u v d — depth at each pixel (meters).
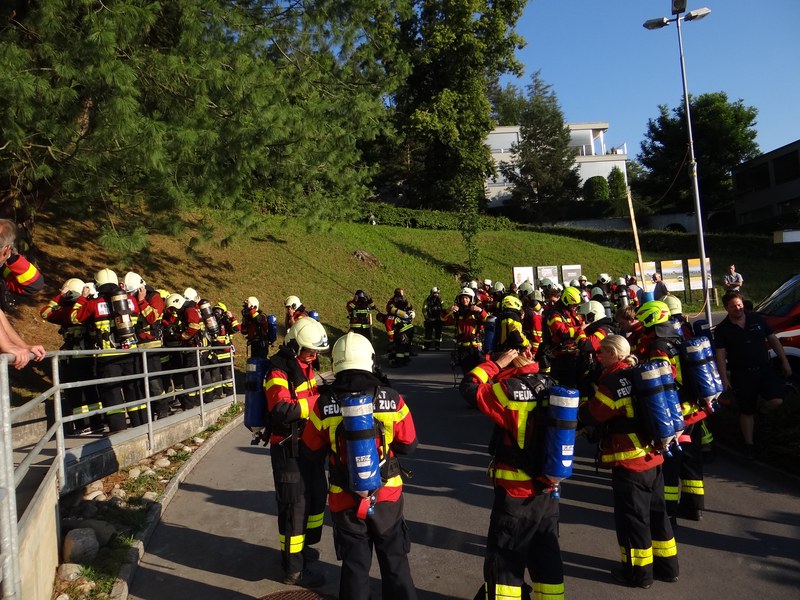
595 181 55.66
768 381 7.44
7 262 4.15
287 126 11.66
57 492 5.16
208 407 10.94
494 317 10.03
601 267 34.62
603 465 4.74
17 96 8.64
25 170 10.79
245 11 13.13
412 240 32.88
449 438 9.38
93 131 9.92
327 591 4.79
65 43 9.63
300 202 15.59
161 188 11.48
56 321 8.50
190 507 6.62
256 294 21.30
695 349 5.38
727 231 45.28
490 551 3.92
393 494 3.92
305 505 4.88
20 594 3.40
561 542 5.56
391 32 37.62
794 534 5.50
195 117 10.95
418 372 16.73
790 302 10.11
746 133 52.00
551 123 53.34
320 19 13.87
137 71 10.44
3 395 3.45
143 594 4.75
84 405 8.41
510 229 39.62
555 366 8.36
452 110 41.16
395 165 45.28
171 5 11.55
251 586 4.88
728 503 6.32
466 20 39.69
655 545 4.76
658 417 4.44
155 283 18.72
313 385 4.90
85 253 18.12
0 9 10.02
